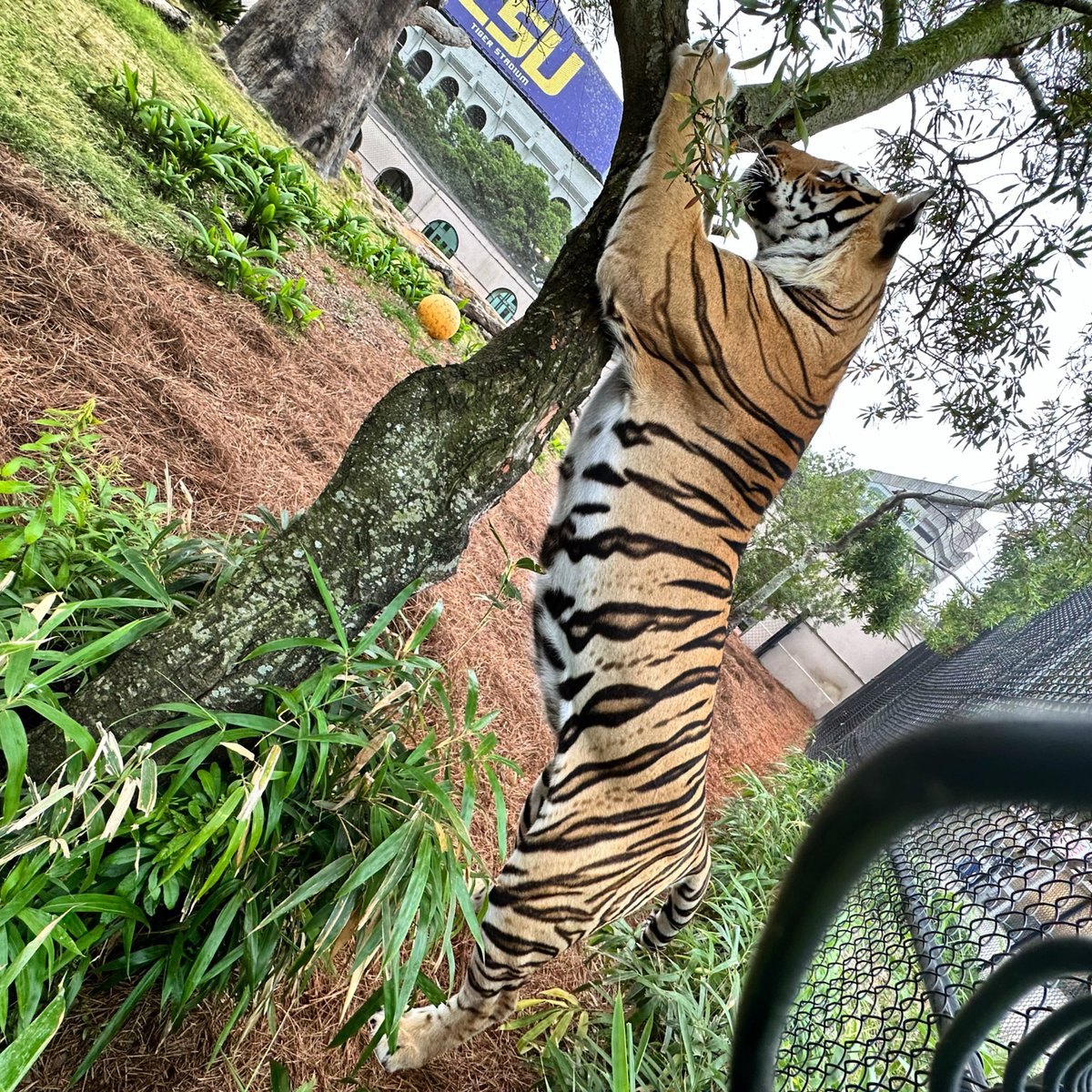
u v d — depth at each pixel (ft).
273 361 16.35
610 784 8.46
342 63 31.65
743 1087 2.89
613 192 7.24
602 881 8.61
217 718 5.74
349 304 24.06
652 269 7.29
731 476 8.75
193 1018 6.63
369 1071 7.87
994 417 14.33
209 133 19.13
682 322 7.79
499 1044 9.38
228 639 6.06
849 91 8.35
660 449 8.27
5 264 10.78
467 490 6.50
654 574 8.30
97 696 5.80
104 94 16.88
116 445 10.33
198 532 10.18
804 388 9.05
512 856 8.56
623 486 8.23
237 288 16.72
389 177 63.52
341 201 32.99
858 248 9.69
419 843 6.25
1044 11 9.67
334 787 6.82
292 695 6.11
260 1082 6.84
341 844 6.57
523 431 6.67
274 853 6.19
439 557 6.72
